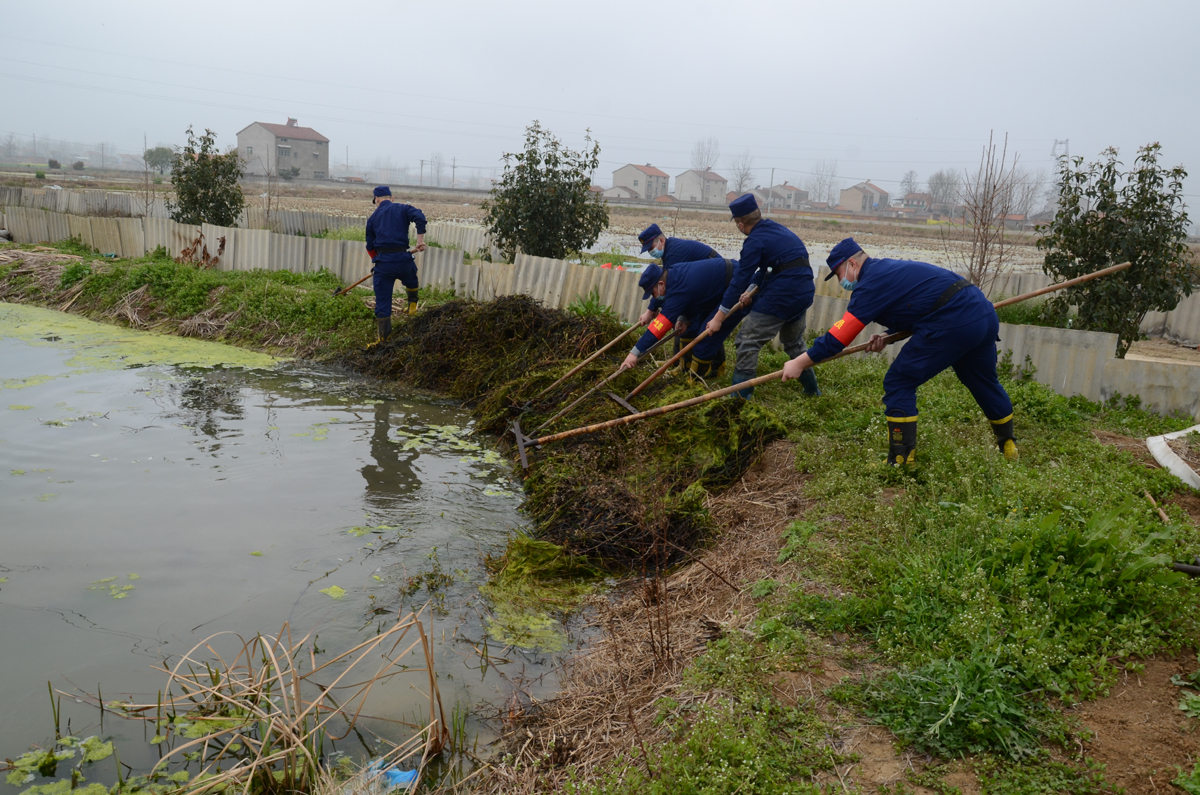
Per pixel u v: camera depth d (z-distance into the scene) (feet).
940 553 12.49
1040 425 19.80
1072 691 9.77
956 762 8.95
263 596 14.75
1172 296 27.20
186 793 9.92
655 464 20.30
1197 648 10.37
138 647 13.03
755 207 20.90
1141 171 26.84
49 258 47.11
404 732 11.39
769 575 13.91
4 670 12.28
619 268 36.76
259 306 36.99
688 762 9.10
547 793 9.86
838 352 16.75
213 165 50.98
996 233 34.47
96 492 19.04
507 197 38.96
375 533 17.60
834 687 10.35
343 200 176.04
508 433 24.48
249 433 24.02
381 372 31.58
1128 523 12.62
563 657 13.42
